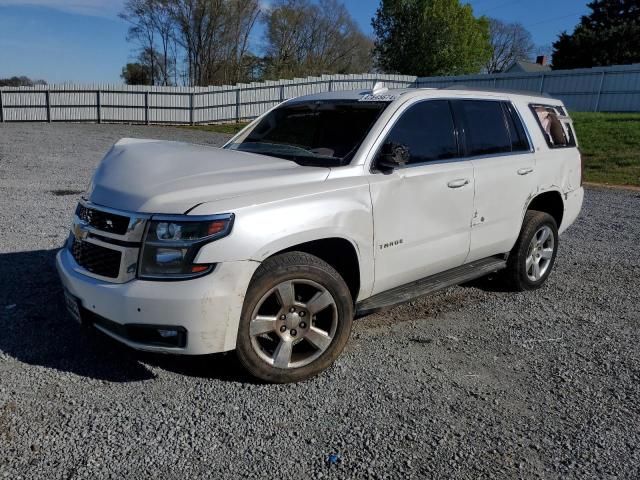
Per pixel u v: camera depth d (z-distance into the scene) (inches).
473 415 131.7
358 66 2420.0
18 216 307.9
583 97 1085.8
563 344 174.1
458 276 185.3
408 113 168.6
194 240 124.8
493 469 112.5
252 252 128.5
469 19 1792.6
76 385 136.3
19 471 104.7
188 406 129.6
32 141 722.2
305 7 2191.2
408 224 161.6
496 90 210.1
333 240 146.4
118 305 126.6
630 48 1850.4
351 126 166.2
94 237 136.3
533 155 209.6
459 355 163.3
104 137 828.6
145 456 111.0
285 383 141.6
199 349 127.9
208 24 1937.7
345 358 158.1
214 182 135.2
